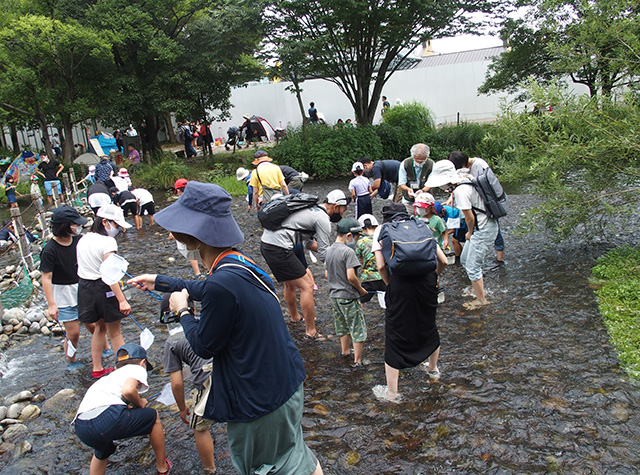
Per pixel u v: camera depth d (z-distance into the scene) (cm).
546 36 1720
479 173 669
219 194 254
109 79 2142
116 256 381
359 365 525
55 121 2138
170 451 404
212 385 256
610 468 349
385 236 441
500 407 429
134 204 1237
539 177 785
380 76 2327
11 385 536
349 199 805
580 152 721
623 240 837
